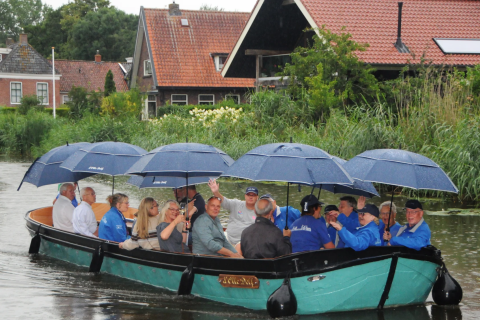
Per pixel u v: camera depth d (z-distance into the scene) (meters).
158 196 22.52
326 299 9.39
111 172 12.68
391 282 9.62
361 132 22.08
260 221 9.70
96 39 95.38
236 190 23.45
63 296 10.44
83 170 12.61
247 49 35.47
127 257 11.34
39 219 15.27
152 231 11.31
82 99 54.47
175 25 51.41
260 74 36.81
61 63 71.88
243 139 28.33
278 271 9.30
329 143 23.34
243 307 9.82
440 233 14.95
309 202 9.95
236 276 9.66
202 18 52.69
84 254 12.36
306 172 9.15
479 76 23.47
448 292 9.88
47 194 22.86
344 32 30.56
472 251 13.23
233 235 11.73
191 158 10.80
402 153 9.84
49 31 103.19
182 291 10.20
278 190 23.02
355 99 27.84
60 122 44.72
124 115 39.69
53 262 12.93
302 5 31.44
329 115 27.30
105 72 73.38
